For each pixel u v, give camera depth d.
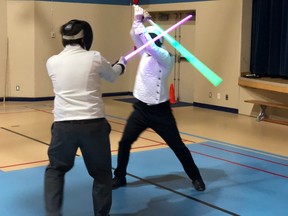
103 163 3.02
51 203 2.90
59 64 2.94
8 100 10.39
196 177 4.23
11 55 10.23
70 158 2.97
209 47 9.83
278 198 4.08
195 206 3.82
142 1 11.27
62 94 2.92
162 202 3.90
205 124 7.95
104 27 11.24
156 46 3.69
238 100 9.26
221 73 9.60
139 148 5.93
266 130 7.46
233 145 6.27
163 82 3.90
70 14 10.63
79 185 4.33
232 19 9.24
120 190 4.20
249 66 9.28
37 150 5.72
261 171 4.97
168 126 3.97
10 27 10.15
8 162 5.12
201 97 10.10
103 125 2.99
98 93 2.99
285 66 8.34
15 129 7.07
